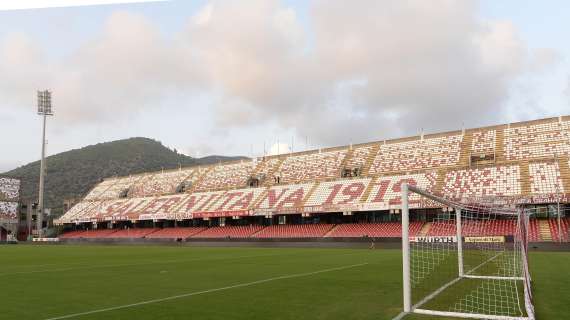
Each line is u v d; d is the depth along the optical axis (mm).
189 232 71812
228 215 66750
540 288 15477
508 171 52469
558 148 52500
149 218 75188
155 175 91500
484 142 58688
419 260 27781
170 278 19609
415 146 63875
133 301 13281
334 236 57312
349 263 27625
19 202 99625
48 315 11320
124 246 60844
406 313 11297
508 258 28219
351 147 70312
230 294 14633
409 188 12883
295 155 75000
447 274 19688
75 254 40281
